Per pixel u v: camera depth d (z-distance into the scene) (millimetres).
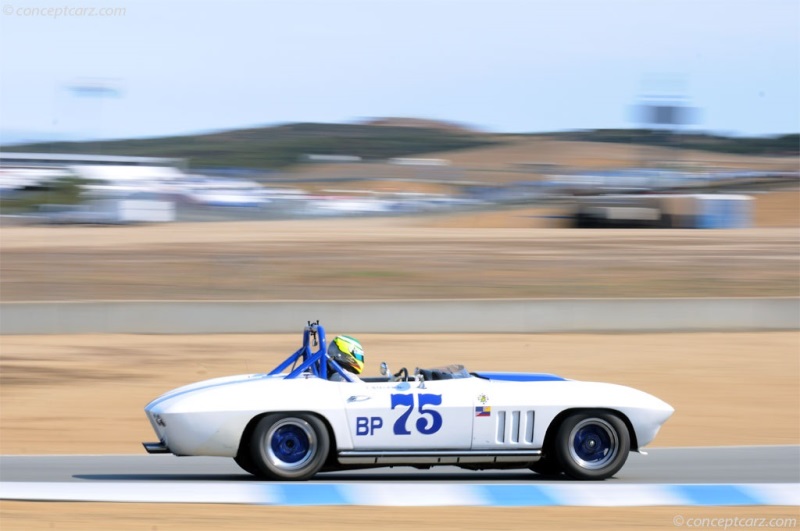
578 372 57438
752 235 156875
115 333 67812
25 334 67188
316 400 27109
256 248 130125
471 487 26234
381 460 27375
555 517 23547
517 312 69625
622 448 28125
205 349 62781
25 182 177625
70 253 122312
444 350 62938
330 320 68688
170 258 118938
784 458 33688
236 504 24547
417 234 156000
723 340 67500
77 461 33000
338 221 194000
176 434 26812
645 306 70562
